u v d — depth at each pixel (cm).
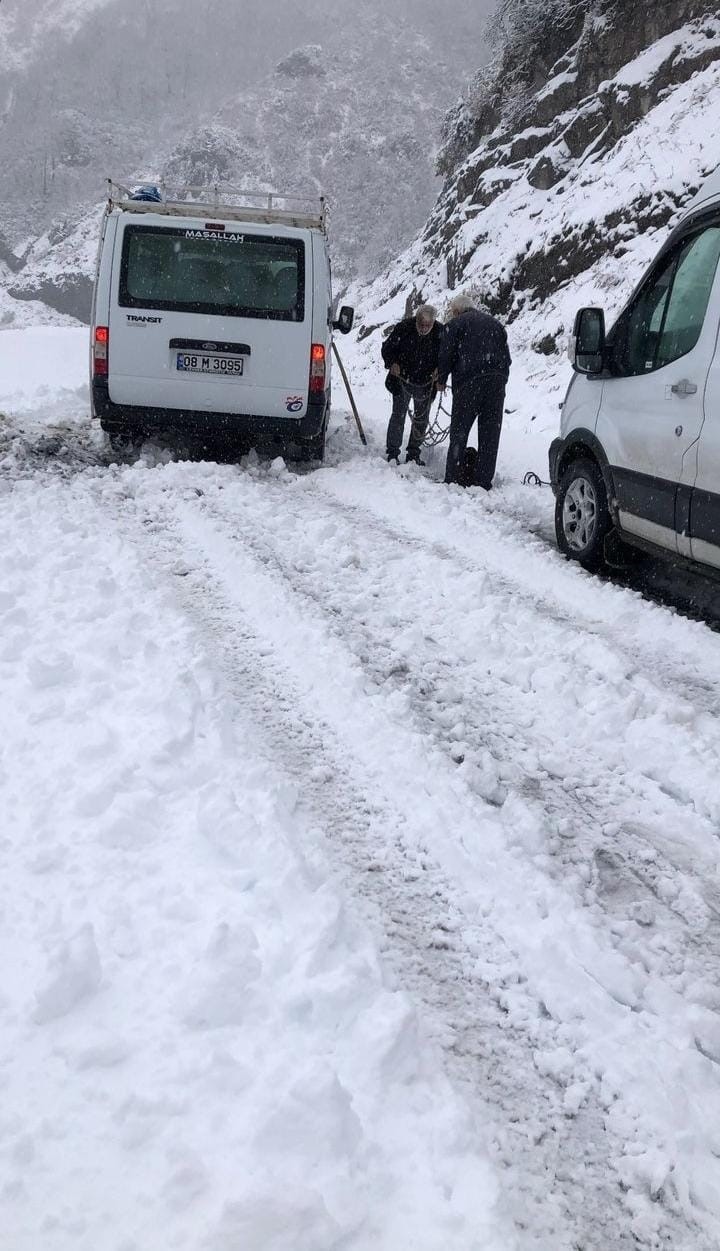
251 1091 189
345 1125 182
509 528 693
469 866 288
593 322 582
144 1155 174
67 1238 158
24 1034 201
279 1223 158
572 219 1756
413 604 520
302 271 826
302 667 420
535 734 384
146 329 817
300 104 19500
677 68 1912
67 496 691
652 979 247
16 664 385
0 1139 175
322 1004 212
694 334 502
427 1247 163
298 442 884
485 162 2666
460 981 242
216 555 577
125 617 436
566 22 2578
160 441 935
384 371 2020
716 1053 225
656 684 430
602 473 589
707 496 474
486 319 815
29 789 296
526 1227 176
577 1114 203
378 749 352
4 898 246
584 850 306
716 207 508
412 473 879
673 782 348
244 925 234
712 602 568
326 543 614
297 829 295
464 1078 211
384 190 15488
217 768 313
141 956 227
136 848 271
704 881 294
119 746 323
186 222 816
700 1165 192
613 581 610
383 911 265
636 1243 176
